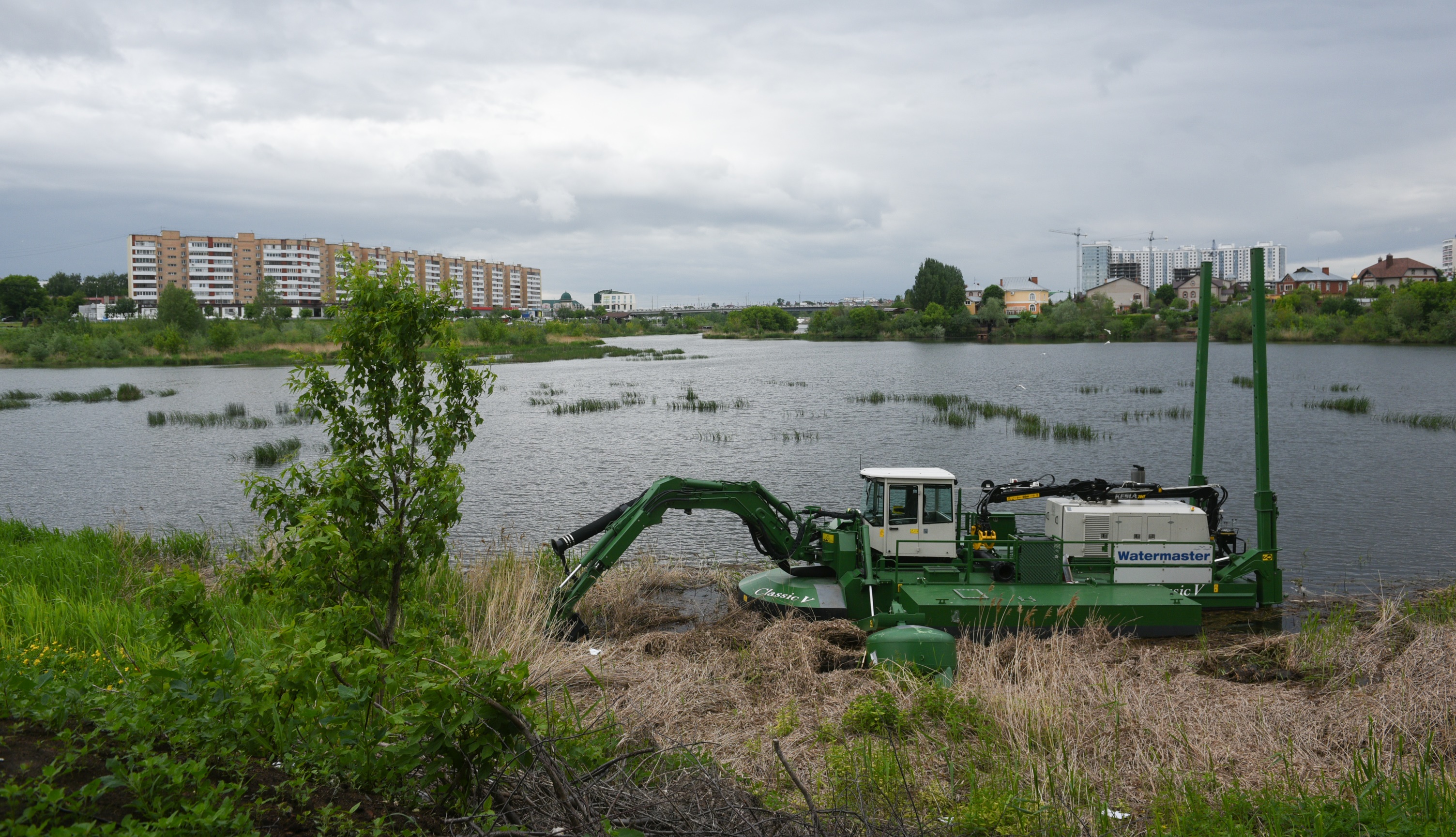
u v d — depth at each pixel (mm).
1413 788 6910
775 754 8102
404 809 5250
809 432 38000
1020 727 8578
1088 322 127812
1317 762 8008
